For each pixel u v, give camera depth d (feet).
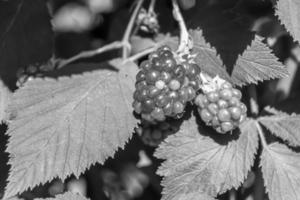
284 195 0.88
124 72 0.92
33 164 0.85
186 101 0.83
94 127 0.87
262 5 0.96
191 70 0.83
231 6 0.93
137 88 0.83
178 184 0.87
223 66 0.88
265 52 0.87
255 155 0.93
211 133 0.89
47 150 0.85
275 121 0.92
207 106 0.84
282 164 0.90
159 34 0.98
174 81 0.82
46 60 0.96
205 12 0.93
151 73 0.82
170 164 0.88
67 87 0.90
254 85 0.94
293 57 1.03
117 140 0.86
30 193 0.95
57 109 0.88
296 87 1.07
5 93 0.93
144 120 0.88
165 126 0.89
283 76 0.86
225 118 0.83
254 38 0.88
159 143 0.90
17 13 0.96
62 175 0.84
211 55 0.89
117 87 0.90
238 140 0.90
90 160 0.85
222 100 0.83
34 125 0.87
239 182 0.87
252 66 0.87
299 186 0.88
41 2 0.97
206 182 0.87
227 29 0.90
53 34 0.97
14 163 0.85
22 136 0.86
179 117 0.86
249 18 0.94
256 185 0.97
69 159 0.85
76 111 0.88
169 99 0.82
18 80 0.94
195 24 0.92
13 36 0.96
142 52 0.94
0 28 0.96
